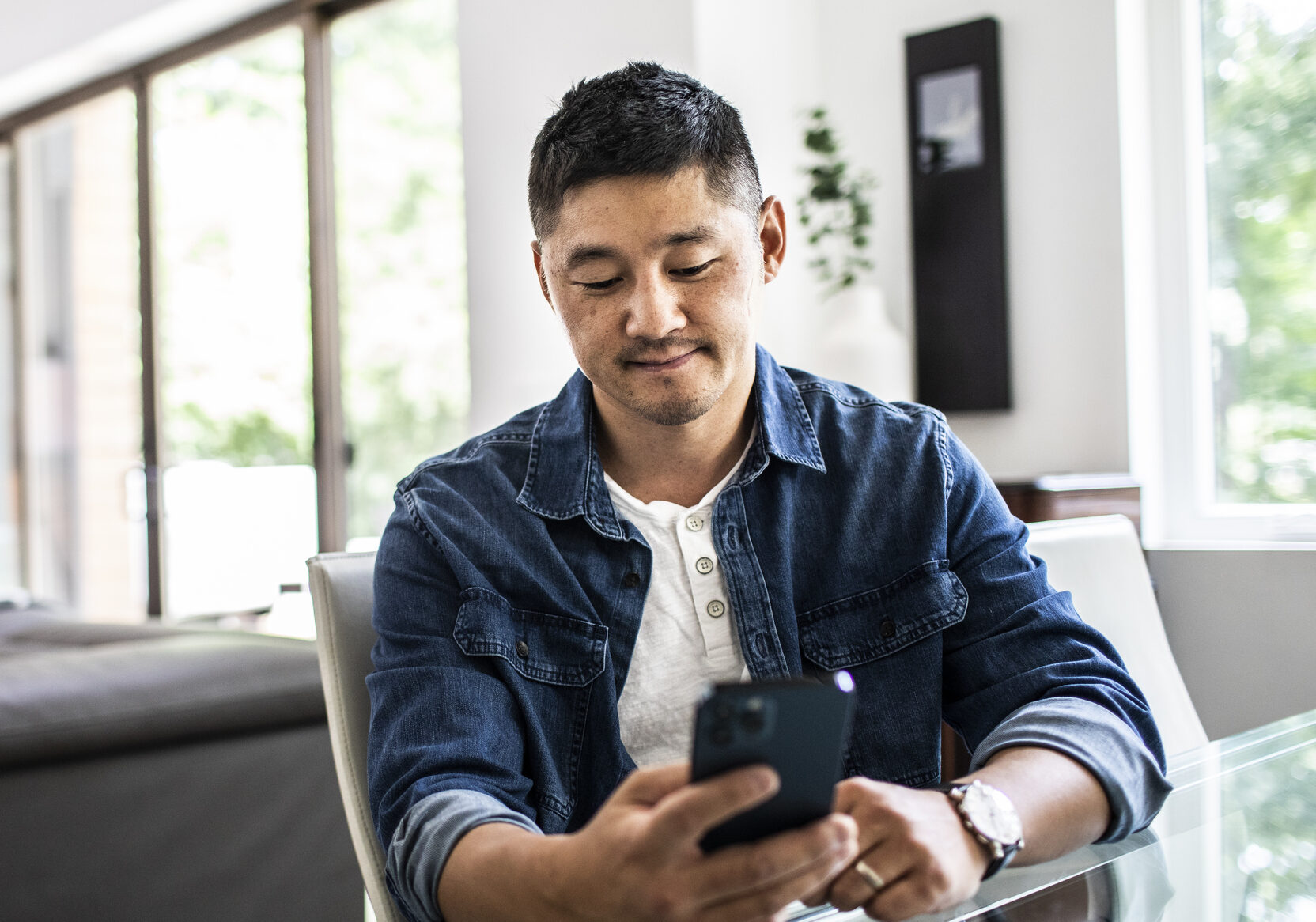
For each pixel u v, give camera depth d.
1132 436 2.34
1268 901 0.70
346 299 3.84
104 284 4.74
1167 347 2.38
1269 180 2.28
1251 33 2.29
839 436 1.12
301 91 3.93
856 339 2.45
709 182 0.89
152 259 4.50
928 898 0.65
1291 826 0.85
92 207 4.79
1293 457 2.26
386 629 0.99
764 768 0.54
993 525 1.10
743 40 2.69
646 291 0.89
